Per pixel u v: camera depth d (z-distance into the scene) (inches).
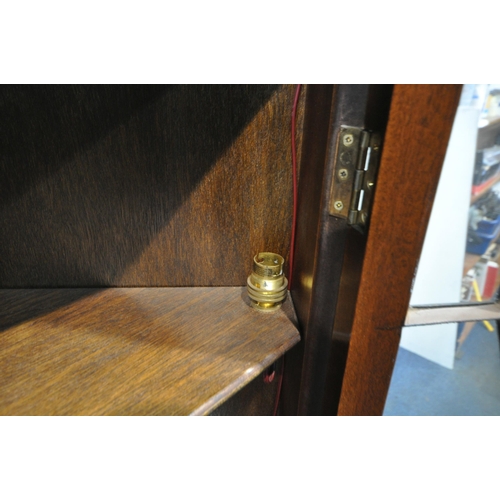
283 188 26.6
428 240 46.3
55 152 23.3
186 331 24.4
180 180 25.4
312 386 25.3
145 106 23.0
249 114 24.2
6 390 19.6
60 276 27.3
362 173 17.6
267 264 27.7
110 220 25.9
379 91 16.3
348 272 19.9
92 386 20.0
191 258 28.0
